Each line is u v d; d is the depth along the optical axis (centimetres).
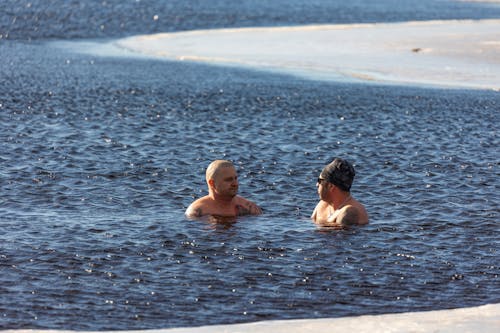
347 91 7294
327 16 16550
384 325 2102
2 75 8119
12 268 2602
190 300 2358
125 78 8050
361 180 3941
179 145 4750
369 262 2716
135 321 2197
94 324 2173
